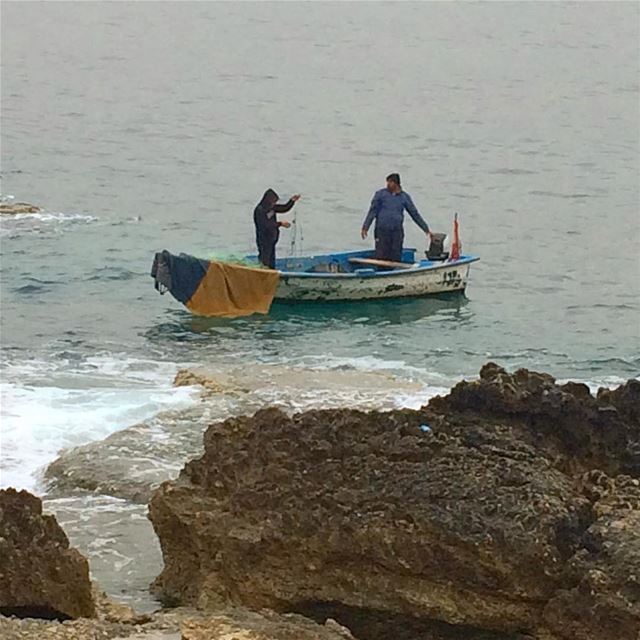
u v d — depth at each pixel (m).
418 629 12.94
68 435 19.58
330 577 13.16
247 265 30.41
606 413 14.51
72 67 96.75
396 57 109.00
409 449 13.77
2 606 13.05
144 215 42.16
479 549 12.55
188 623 12.50
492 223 43.16
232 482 14.29
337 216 43.84
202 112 72.25
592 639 12.14
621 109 76.31
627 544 12.45
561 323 29.72
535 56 110.38
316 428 14.24
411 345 27.39
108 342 26.77
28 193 46.44
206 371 23.12
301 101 78.06
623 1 174.75
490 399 14.63
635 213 45.22
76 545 15.68
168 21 144.00
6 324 28.03
